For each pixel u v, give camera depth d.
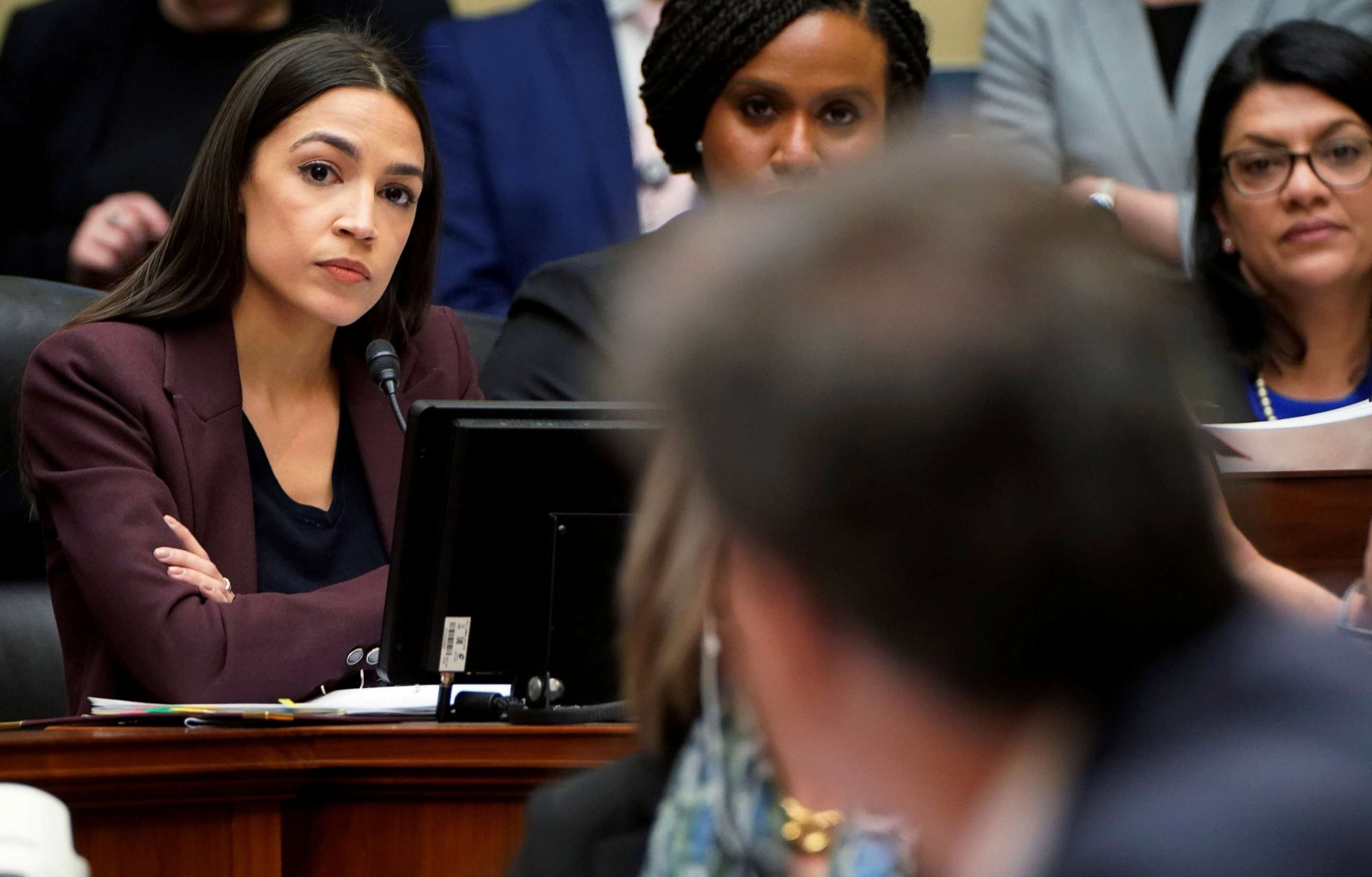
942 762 1.87
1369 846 1.71
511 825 5.90
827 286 1.67
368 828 5.91
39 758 5.31
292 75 8.16
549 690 6.40
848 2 9.12
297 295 8.08
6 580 9.15
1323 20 11.98
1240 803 1.74
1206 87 11.01
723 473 1.71
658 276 1.78
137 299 8.23
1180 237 9.75
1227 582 1.82
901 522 1.66
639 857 2.89
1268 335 9.38
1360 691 1.84
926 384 1.63
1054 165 1.77
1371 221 9.22
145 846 5.54
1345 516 6.69
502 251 12.25
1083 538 1.66
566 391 9.23
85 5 12.44
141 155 12.22
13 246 12.34
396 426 8.73
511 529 6.43
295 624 7.45
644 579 2.29
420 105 8.49
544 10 12.52
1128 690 1.82
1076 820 1.82
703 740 2.73
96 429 7.85
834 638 1.82
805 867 2.55
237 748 5.61
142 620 7.38
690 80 9.23
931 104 1.84
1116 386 1.65
